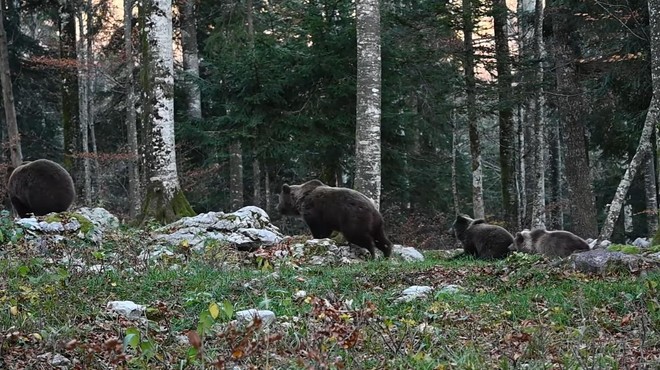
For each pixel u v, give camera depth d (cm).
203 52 3419
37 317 812
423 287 1012
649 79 2266
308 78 2316
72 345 601
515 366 639
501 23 2602
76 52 3078
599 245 1694
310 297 836
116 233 1454
